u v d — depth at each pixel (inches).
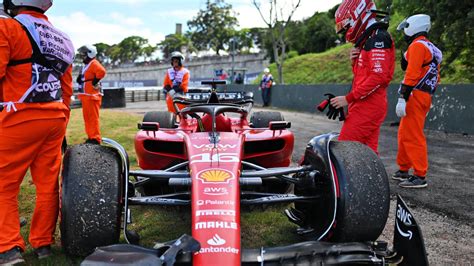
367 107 165.9
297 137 385.7
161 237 152.9
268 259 98.9
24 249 130.6
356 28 168.4
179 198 138.8
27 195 200.2
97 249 97.8
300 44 1736.0
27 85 122.6
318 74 1206.9
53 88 129.0
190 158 129.1
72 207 115.5
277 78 1336.1
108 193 118.5
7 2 126.8
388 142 350.6
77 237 116.5
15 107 121.5
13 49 119.3
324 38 1622.8
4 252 123.7
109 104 835.4
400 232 108.0
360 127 167.3
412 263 102.7
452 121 397.4
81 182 117.6
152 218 171.9
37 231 132.4
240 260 95.3
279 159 183.8
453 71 532.7
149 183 176.4
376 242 107.9
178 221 168.9
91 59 317.4
